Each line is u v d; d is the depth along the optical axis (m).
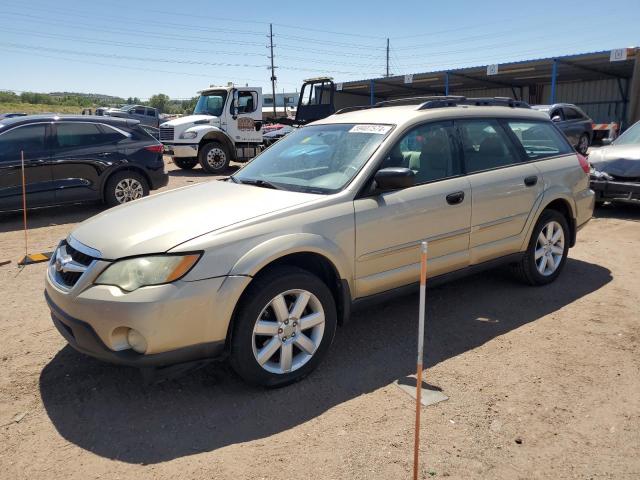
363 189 3.80
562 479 2.64
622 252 6.49
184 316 3.03
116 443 2.93
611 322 4.44
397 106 4.93
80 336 3.17
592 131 19.52
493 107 4.96
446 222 4.23
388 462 2.75
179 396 3.38
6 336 4.29
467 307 4.79
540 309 4.73
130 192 9.70
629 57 21.12
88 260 3.24
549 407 3.23
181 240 3.13
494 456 2.80
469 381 3.54
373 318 4.57
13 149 8.49
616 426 3.04
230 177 4.61
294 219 3.46
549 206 5.30
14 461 2.79
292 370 3.47
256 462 2.76
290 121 17.81
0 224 8.72
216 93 16.67
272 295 3.29
